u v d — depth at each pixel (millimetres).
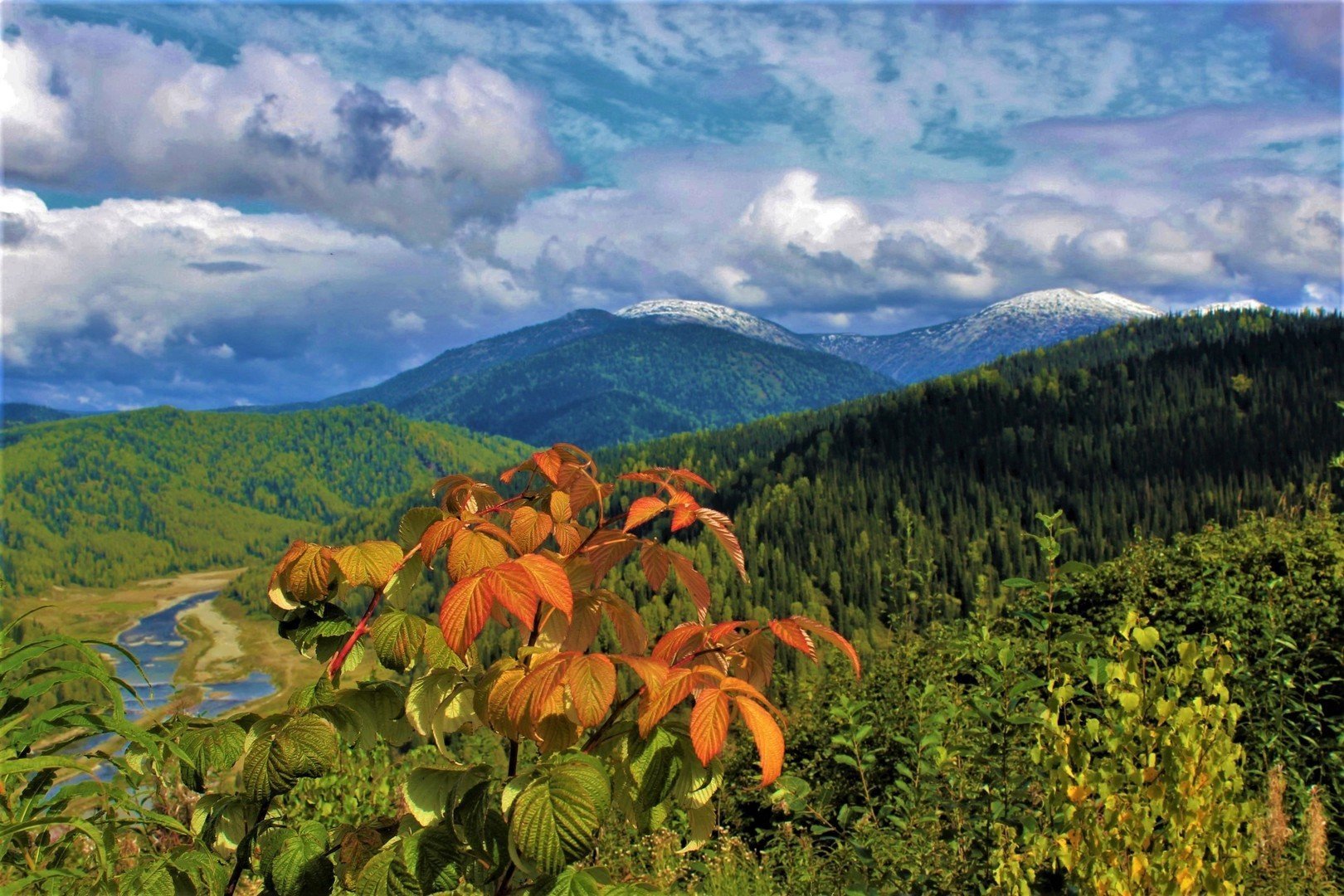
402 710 1862
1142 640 2854
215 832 1791
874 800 4785
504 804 1456
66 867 1851
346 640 1841
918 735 4840
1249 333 196875
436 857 1579
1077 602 9844
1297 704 5555
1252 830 2994
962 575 113250
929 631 9547
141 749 1788
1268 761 5316
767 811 6953
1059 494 146500
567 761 1475
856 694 9039
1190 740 2676
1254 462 145000
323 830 1790
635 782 1533
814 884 4520
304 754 1647
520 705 1518
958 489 152250
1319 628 6195
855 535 139875
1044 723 3043
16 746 1585
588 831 1404
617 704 1701
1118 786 2766
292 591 1775
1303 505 10680
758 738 1433
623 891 1483
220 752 1688
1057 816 3127
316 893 1710
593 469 1945
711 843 5609
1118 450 159875
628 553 1846
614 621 1849
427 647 1707
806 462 175875
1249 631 6645
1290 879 3955
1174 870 2656
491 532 1757
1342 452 10680
